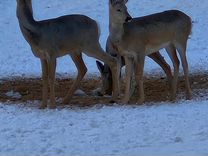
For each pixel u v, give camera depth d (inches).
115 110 538.0
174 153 380.8
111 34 585.0
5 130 474.0
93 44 594.9
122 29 581.6
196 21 1061.8
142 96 580.7
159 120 492.4
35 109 559.5
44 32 567.8
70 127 477.7
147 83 708.7
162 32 599.5
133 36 585.6
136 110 535.5
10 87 698.8
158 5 1145.4
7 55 911.0
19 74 794.8
